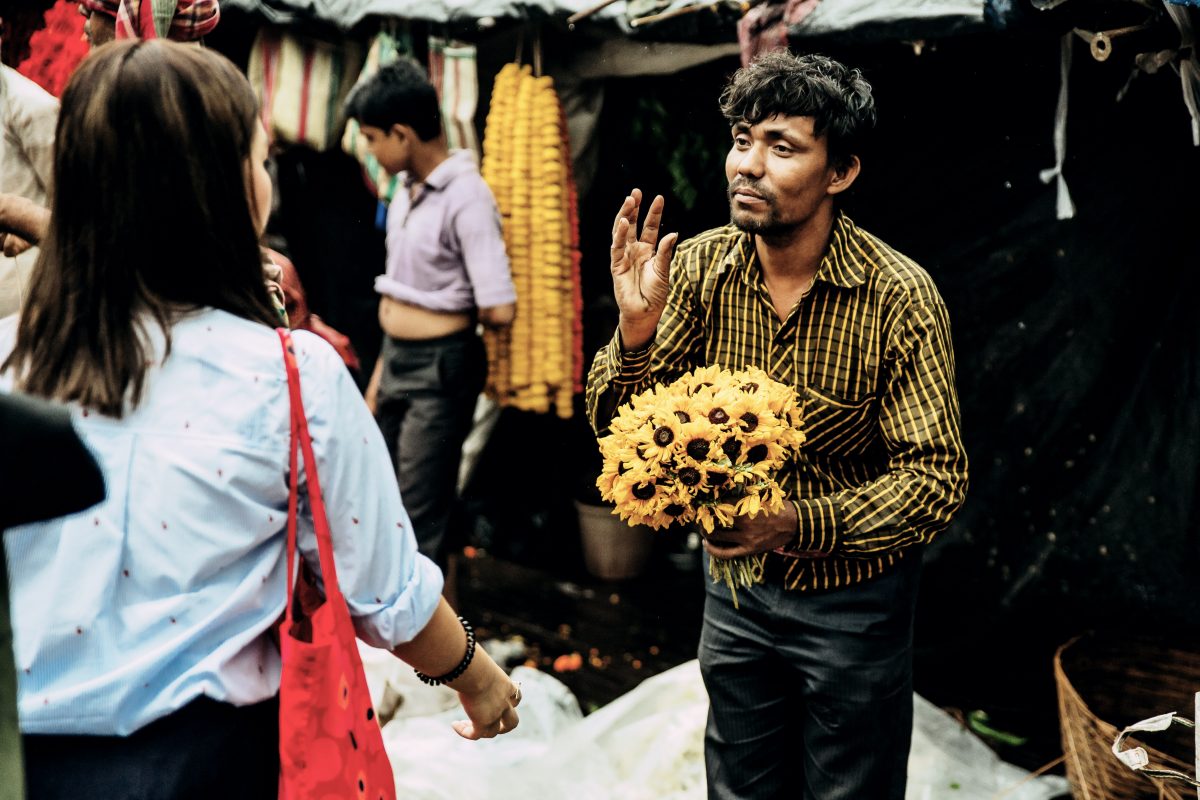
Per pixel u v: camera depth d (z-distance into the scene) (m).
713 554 2.24
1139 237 3.29
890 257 2.23
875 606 2.32
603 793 3.12
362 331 5.04
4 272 2.48
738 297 2.35
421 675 1.68
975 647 3.74
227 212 1.42
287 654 1.40
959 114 3.54
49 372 1.37
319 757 1.41
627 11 3.54
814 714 2.38
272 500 1.43
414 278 4.00
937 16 2.85
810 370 2.29
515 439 5.30
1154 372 3.31
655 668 4.16
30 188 2.50
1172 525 3.34
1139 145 3.25
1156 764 2.64
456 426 4.07
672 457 2.11
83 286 1.37
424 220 3.96
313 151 4.91
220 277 1.43
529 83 4.22
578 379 4.44
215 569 1.38
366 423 1.50
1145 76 3.19
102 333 1.37
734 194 2.20
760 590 2.37
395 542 1.52
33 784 1.31
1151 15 2.66
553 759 3.24
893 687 2.37
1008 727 3.54
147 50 1.39
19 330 1.41
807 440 2.33
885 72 3.62
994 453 3.61
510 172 4.23
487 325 4.00
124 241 1.37
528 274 4.24
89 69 1.38
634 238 2.32
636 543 4.93
